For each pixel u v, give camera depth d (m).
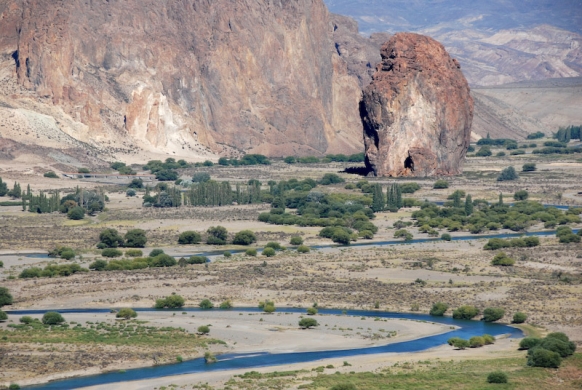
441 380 190.38
